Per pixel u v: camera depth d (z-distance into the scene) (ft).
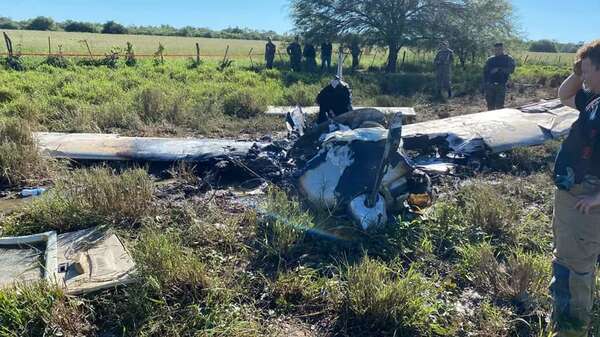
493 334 10.39
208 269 12.41
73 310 10.19
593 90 8.68
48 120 28.84
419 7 85.30
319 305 11.27
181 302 10.93
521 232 14.97
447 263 13.50
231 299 11.31
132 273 11.41
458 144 23.39
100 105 33.22
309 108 36.70
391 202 15.71
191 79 53.16
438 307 11.21
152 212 15.38
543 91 57.06
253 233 14.25
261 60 93.35
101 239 13.37
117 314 10.50
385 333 10.43
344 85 20.47
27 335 9.68
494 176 21.79
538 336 10.16
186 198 17.76
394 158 15.78
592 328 10.02
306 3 90.68
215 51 123.95
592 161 8.57
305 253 13.50
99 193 15.07
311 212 15.43
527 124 25.21
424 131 24.43
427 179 17.02
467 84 58.90
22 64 58.03
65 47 98.58
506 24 88.07
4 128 20.76
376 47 89.92
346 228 14.55
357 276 11.36
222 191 18.57
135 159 20.99
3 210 16.28
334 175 15.78
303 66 78.18
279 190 17.40
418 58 103.14
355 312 10.76
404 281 11.25
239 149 21.79
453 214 15.55
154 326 10.14
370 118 18.26
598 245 9.07
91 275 11.44
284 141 22.18
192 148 21.80
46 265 11.75
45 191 17.25
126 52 75.00
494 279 12.15
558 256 9.43
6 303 10.07
